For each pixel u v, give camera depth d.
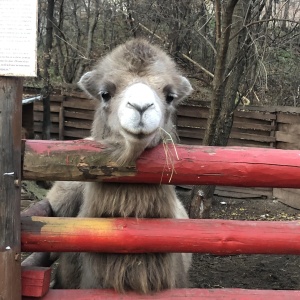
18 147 2.41
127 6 9.73
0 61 2.24
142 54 2.73
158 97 2.54
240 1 6.34
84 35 12.78
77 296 2.64
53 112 9.82
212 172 2.57
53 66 11.81
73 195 3.55
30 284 2.54
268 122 8.64
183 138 9.04
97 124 2.93
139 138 2.26
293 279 5.50
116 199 2.67
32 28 2.23
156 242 2.59
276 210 8.09
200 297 2.69
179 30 8.38
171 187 2.84
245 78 8.15
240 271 5.71
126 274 2.68
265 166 2.57
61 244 2.57
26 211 3.20
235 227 2.65
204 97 9.35
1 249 2.39
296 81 10.54
